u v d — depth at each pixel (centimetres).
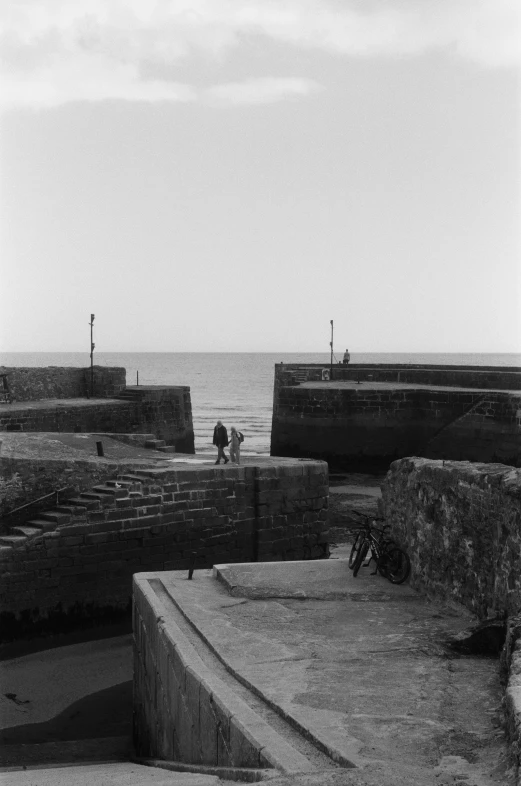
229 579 1314
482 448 4084
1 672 1730
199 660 945
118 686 1655
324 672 889
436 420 4288
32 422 3606
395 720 738
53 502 2030
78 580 1970
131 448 2692
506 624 941
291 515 2353
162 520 2116
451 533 1150
